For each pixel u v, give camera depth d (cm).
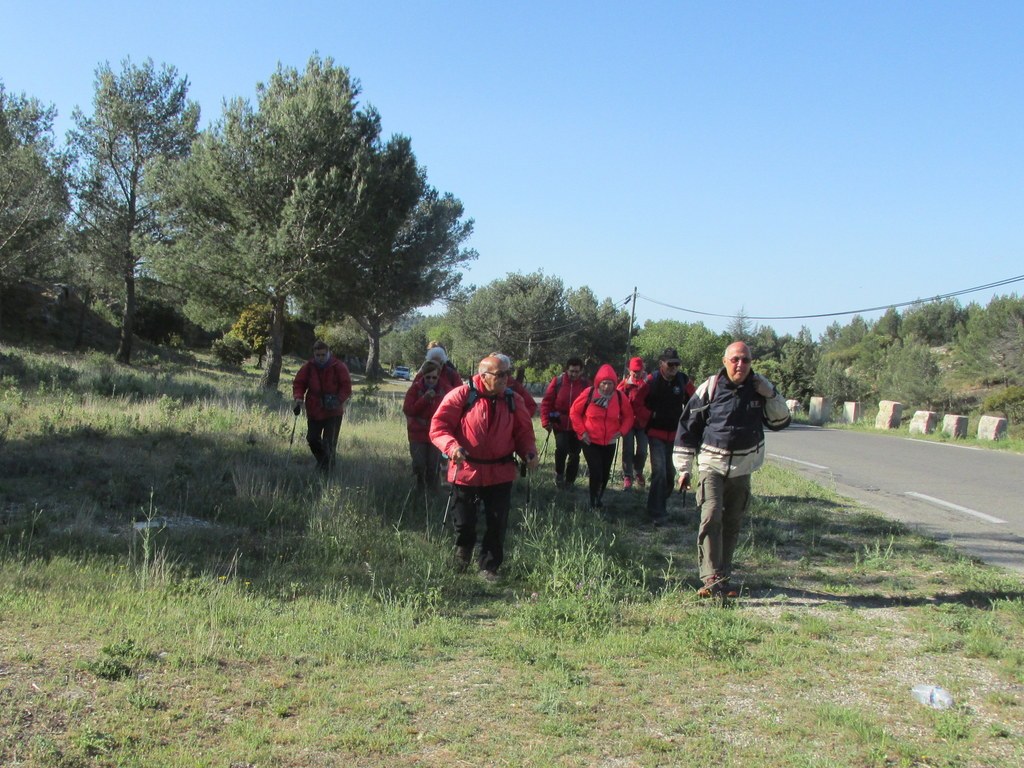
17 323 3747
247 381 3275
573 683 409
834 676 429
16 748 313
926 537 796
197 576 577
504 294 6131
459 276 4331
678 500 974
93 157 3484
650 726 362
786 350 5084
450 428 622
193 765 311
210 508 784
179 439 1138
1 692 358
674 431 850
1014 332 4394
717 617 522
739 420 571
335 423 1008
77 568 561
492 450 620
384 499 853
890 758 337
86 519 695
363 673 415
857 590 599
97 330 4206
